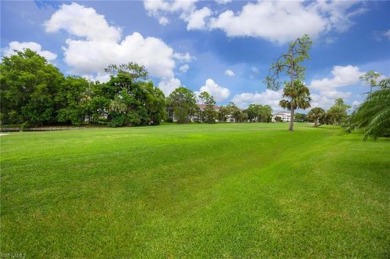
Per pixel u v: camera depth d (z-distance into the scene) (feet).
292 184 27.04
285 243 15.57
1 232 16.40
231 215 19.88
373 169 31.45
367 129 32.55
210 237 16.72
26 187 22.57
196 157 40.04
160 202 23.11
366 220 17.84
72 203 20.98
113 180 26.50
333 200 21.67
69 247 15.76
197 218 19.67
